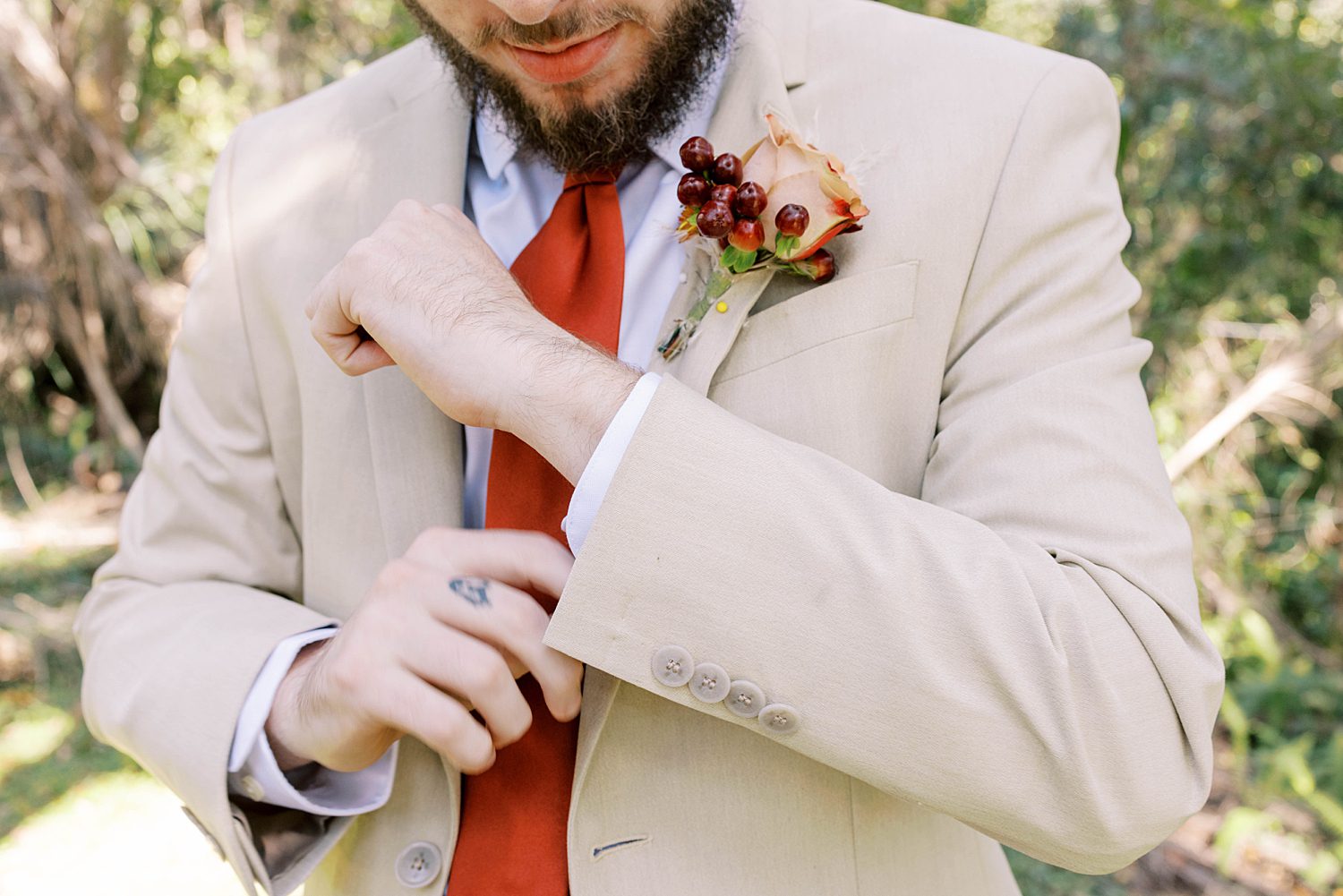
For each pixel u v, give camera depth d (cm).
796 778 73
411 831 80
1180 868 244
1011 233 73
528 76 75
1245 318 362
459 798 78
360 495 83
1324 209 355
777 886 73
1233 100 325
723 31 80
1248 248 354
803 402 73
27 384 484
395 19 327
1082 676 59
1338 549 393
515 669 68
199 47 414
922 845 79
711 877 73
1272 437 399
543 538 68
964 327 74
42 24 400
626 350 82
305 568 88
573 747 76
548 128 77
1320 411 374
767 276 73
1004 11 329
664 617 61
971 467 69
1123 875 240
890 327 73
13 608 363
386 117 92
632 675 61
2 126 397
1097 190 76
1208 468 358
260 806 80
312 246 88
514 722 66
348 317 73
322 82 378
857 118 78
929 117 76
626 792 74
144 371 488
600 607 61
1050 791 60
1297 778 262
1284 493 394
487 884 76
